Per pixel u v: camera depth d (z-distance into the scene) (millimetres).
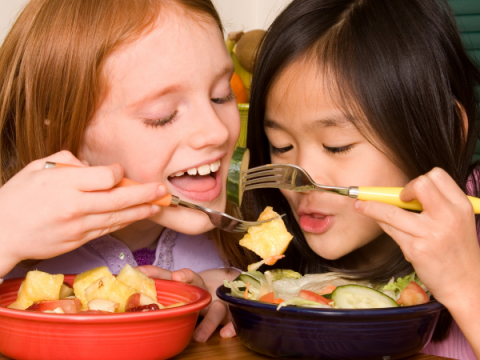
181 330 983
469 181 1742
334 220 1452
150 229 1560
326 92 1346
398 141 1373
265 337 998
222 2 3857
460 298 1062
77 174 1029
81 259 1487
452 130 1515
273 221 1305
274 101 1445
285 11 1533
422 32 1455
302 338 960
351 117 1339
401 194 1075
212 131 1177
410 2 1489
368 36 1393
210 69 1196
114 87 1157
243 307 1000
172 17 1172
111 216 1067
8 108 1408
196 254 1685
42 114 1291
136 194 1054
